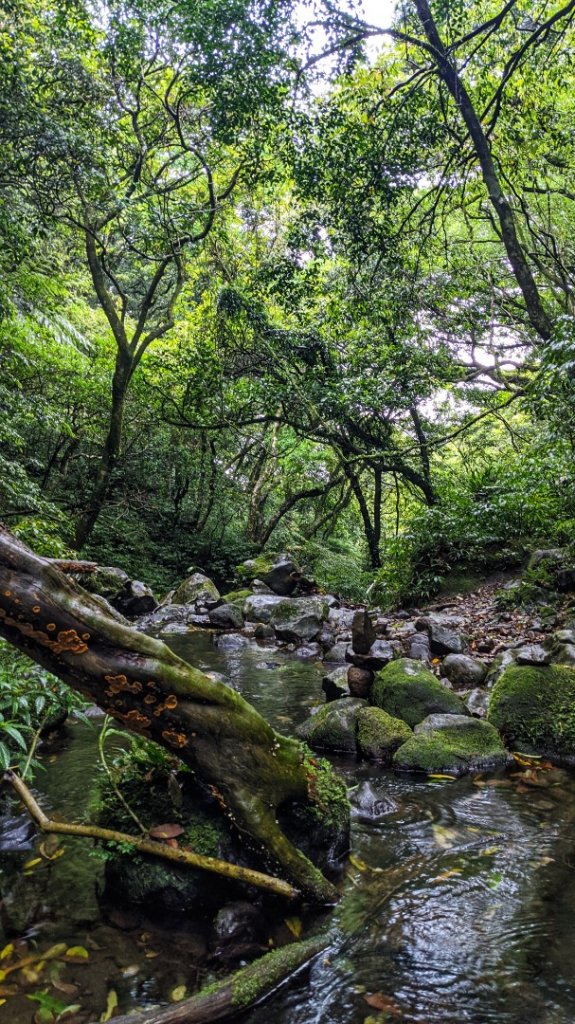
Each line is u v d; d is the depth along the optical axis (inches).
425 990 71.4
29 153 313.1
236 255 589.6
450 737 151.8
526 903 88.7
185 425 550.3
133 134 427.8
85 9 340.8
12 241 324.2
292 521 805.9
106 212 430.9
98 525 558.6
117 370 463.8
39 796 120.5
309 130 373.1
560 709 156.3
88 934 81.6
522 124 431.5
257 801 87.4
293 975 74.2
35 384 495.2
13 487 339.3
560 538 345.1
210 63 342.6
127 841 86.8
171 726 84.6
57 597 79.1
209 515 673.6
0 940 80.0
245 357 550.0
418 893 91.7
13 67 282.0
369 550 658.8
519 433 633.0
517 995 70.3
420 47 383.9
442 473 613.6
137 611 398.3
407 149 379.6
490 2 389.7
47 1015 67.2
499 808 122.4
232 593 431.2
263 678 239.6
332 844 99.2
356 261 435.5
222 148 434.6
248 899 89.0
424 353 433.7
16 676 136.3
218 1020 66.6
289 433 679.1
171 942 80.3
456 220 578.6
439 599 365.1
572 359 227.6
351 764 150.1
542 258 519.2
